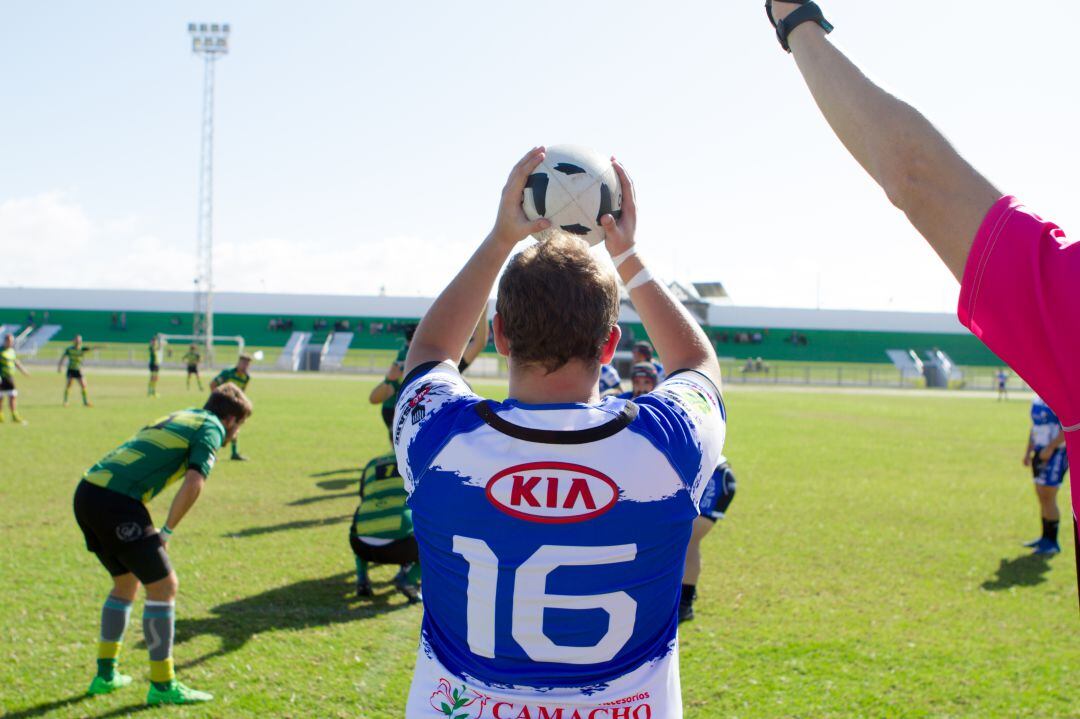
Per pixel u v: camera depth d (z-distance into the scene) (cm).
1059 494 1213
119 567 462
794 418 2583
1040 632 596
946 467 1490
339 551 783
